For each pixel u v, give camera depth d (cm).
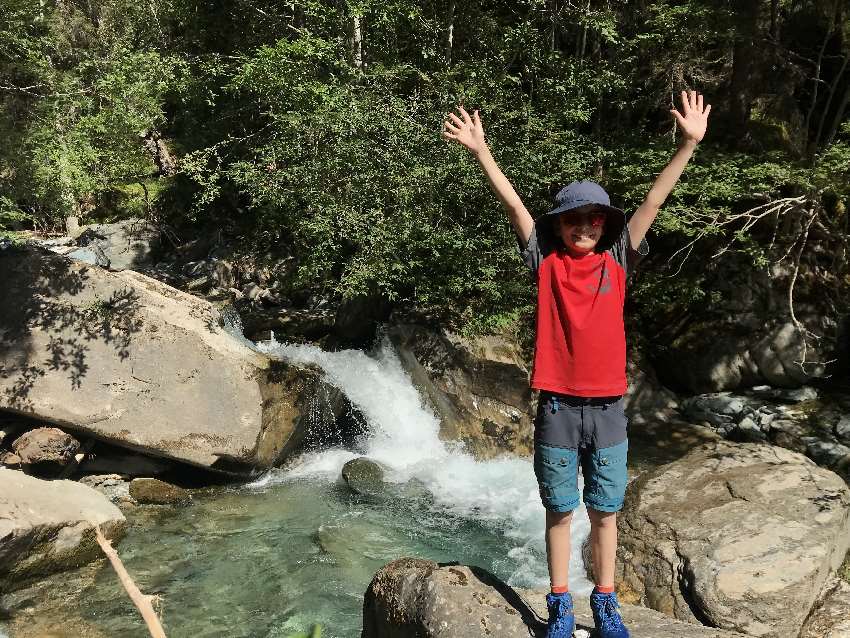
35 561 528
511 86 948
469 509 698
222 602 523
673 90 995
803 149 967
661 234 974
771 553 477
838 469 746
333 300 1186
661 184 246
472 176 823
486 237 877
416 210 860
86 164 848
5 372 691
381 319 963
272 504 689
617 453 251
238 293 1252
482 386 829
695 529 516
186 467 739
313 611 517
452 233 842
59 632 477
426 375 852
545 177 830
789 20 1048
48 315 715
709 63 1033
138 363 709
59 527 540
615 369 249
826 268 952
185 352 715
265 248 1343
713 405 909
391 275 868
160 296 752
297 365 797
